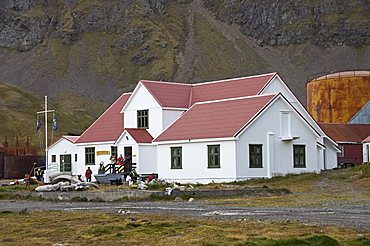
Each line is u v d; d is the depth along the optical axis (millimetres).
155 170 60000
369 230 19250
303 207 29016
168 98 62312
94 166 65250
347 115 110250
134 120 63562
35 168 72938
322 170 57500
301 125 54594
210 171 51781
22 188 48625
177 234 19141
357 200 33188
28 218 25453
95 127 68375
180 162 54344
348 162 73000
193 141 52938
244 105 54094
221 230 19594
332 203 31266
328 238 16750
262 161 51844
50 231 20781
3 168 90062
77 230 20781
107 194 37781
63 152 70750
